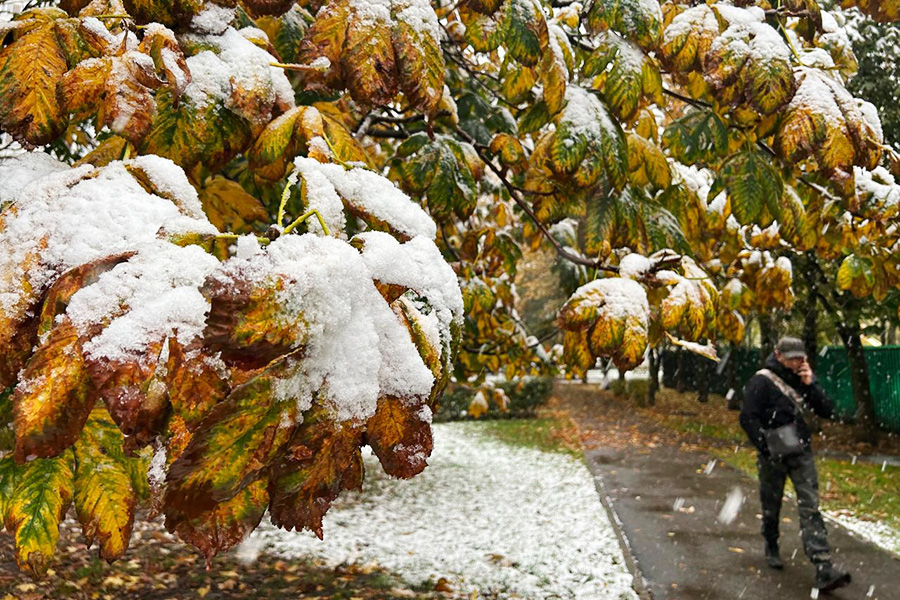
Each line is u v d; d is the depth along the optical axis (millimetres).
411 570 5988
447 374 820
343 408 639
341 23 1284
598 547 6695
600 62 1920
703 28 1854
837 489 9273
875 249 2965
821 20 2242
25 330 715
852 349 14070
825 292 10734
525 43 1823
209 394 622
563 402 24797
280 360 614
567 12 2146
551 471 11203
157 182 862
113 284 666
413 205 974
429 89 1299
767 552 5895
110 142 1225
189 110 1221
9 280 724
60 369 642
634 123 2354
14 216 761
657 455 12773
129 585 5062
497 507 8570
